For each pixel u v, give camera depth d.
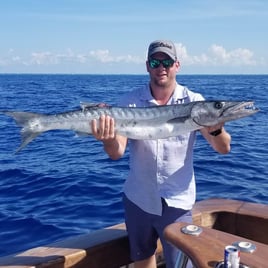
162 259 1.96
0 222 3.10
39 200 3.66
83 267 1.66
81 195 3.77
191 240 1.32
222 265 1.17
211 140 1.79
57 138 7.60
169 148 1.70
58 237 2.83
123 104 1.88
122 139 1.80
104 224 3.05
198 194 3.77
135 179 1.73
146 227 1.72
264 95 20.70
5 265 1.55
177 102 1.82
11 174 4.60
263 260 1.21
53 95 21.14
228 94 21.33
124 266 1.90
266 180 4.27
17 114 1.97
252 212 1.97
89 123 1.87
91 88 32.22
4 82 50.38
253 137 7.49
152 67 1.74
